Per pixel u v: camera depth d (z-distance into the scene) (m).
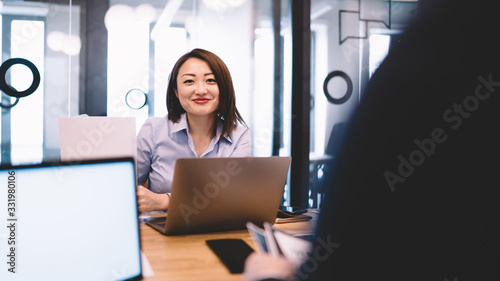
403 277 0.45
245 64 3.57
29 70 2.99
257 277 0.60
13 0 2.94
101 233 0.69
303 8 3.57
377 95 0.49
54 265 0.63
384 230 0.46
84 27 3.06
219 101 1.83
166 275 0.77
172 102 1.90
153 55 3.30
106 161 0.72
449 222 0.43
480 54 0.43
